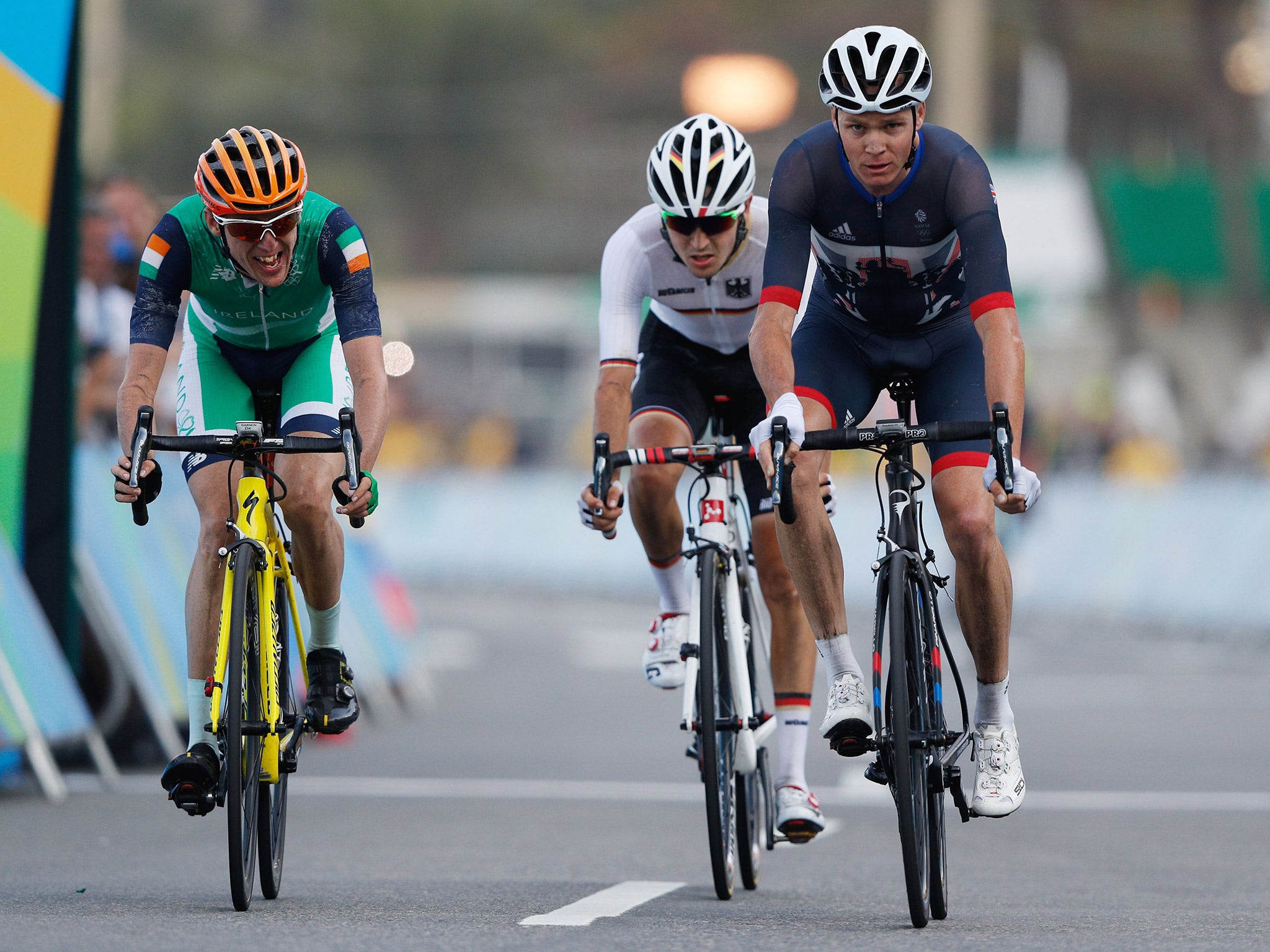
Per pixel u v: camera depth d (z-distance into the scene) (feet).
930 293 55.93
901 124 51.96
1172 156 421.18
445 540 265.95
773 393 50.98
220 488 55.21
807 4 469.98
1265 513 164.76
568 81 530.68
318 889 55.67
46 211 81.56
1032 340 327.26
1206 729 107.76
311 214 55.77
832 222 54.39
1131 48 417.90
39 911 50.31
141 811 74.38
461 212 539.70
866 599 207.72
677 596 62.28
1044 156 327.47
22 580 79.41
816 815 59.21
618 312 61.46
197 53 538.47
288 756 53.52
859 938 47.44
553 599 233.96
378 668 115.34
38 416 82.28
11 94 80.59
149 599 90.53
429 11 528.22
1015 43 428.97
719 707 56.44
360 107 529.86
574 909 52.06
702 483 58.08
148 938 45.60
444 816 74.28
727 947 45.68
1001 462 48.08
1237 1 355.97
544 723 111.65
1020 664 149.69
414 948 44.65
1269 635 160.04
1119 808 78.64
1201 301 321.52
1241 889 57.93
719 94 356.38
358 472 50.93
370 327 55.57
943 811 52.60
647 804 78.38
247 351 58.49
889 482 53.26
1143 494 182.39
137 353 54.65
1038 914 52.75
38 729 76.95
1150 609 177.47
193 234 54.95
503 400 364.58
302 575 55.93
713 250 56.39
